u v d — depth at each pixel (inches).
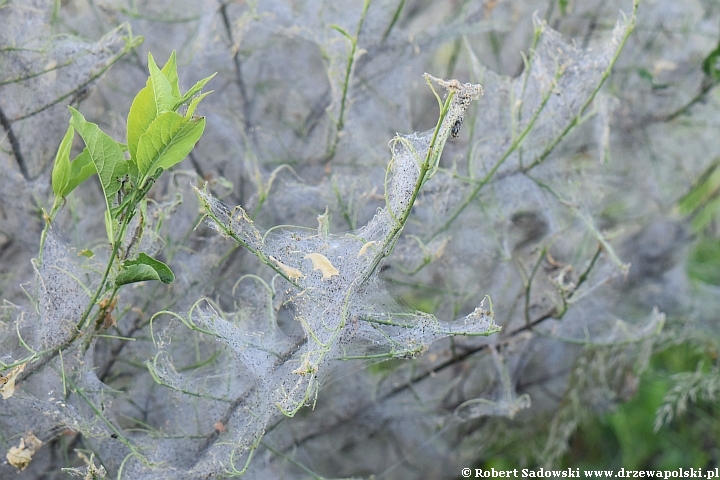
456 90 26.7
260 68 36.5
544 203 34.8
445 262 35.1
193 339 31.7
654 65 39.9
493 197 34.2
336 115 34.0
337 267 28.6
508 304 36.9
